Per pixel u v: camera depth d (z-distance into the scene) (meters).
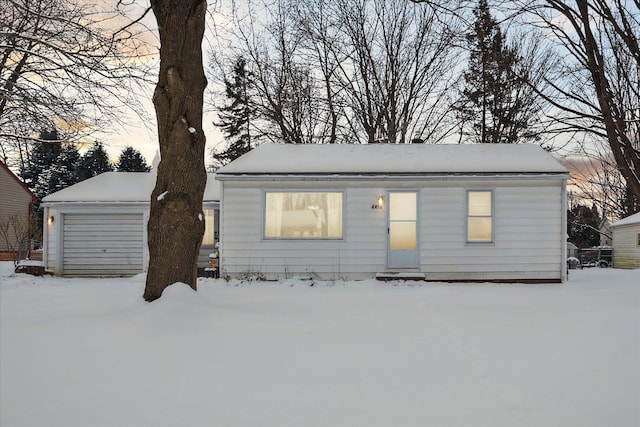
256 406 3.43
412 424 3.16
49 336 5.10
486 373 4.12
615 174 30.41
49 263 16.25
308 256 13.12
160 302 6.28
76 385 3.79
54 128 12.63
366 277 13.07
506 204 12.98
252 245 13.12
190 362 4.37
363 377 4.04
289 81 25.64
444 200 13.05
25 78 12.00
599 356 4.59
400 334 5.41
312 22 24.58
